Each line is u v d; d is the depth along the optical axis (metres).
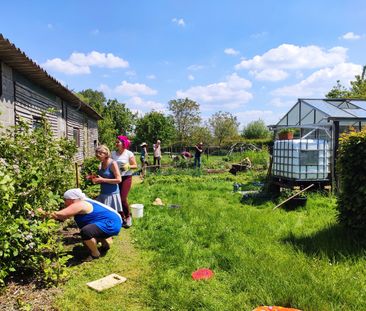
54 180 5.62
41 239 4.57
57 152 6.06
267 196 10.30
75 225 6.62
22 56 6.41
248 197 10.11
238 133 44.91
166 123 38.78
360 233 5.69
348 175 5.83
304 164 10.36
